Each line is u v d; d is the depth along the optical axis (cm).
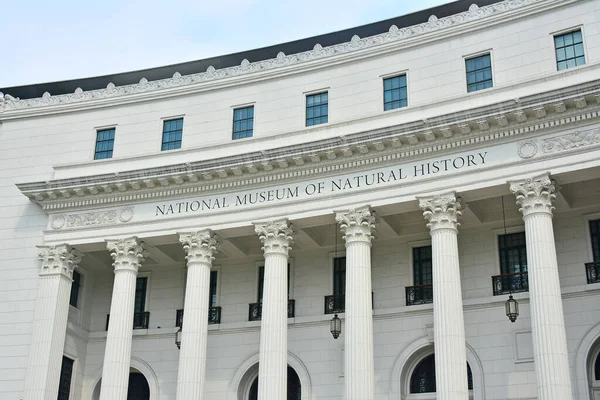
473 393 3428
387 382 3594
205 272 3684
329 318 3781
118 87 4306
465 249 3653
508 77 3484
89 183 3875
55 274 3891
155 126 4188
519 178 3166
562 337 2950
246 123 4022
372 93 3772
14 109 4425
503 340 3431
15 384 3819
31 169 4294
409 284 3722
